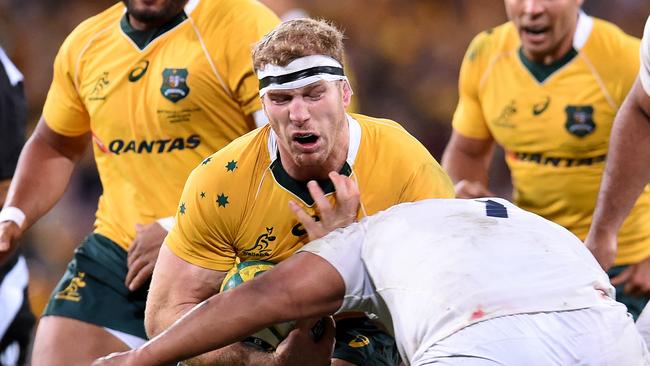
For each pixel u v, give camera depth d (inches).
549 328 401.4
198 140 584.7
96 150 616.4
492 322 402.0
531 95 709.9
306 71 446.3
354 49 1453.0
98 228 639.8
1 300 708.0
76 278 631.2
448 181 498.9
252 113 570.9
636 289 670.5
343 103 466.0
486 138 754.2
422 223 431.5
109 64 594.6
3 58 705.6
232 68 571.5
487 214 437.1
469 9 1476.4
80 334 613.3
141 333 621.0
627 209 567.8
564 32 687.1
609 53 694.5
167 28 581.6
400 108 1433.3
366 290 433.4
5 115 694.5
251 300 418.9
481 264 412.8
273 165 479.5
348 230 442.9
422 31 1465.3
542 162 715.4
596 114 695.1
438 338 405.7
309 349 467.5
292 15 923.4
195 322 419.8
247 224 483.8
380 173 483.8
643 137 553.0
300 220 464.4
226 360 474.0
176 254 490.9
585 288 414.3
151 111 583.8
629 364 406.3
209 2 582.9
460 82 749.9
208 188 481.4
